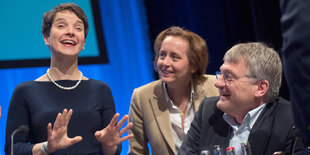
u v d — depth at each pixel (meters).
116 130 1.84
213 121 1.79
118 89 5.01
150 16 5.31
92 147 2.01
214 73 5.00
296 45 0.92
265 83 1.61
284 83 4.08
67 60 2.06
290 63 0.95
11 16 4.23
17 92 1.97
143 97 2.43
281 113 1.65
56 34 2.01
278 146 1.58
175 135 2.39
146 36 5.31
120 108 4.99
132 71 5.14
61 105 2.00
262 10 4.53
